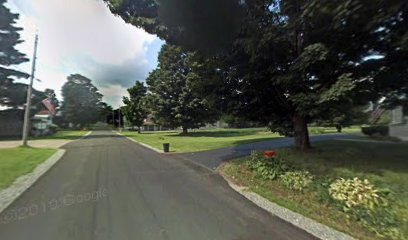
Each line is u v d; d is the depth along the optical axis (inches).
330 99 310.8
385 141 641.6
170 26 392.8
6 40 1325.0
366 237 191.2
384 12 247.6
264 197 285.0
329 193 255.6
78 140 1231.5
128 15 425.4
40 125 1676.9
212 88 488.7
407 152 427.5
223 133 1533.0
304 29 337.1
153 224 208.5
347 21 270.1
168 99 1493.6
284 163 373.1
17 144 954.7
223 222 213.9
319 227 206.2
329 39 320.8
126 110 2406.5
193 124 1508.4
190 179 371.9
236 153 590.2
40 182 349.7
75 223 209.5
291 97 372.5
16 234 189.9
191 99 1454.2
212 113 1445.6
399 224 196.2
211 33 385.4
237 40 377.1
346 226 209.9
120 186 329.7
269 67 394.6
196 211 239.3
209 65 443.2
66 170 437.4
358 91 338.3
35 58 855.1
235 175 390.3
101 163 513.0
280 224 211.2
